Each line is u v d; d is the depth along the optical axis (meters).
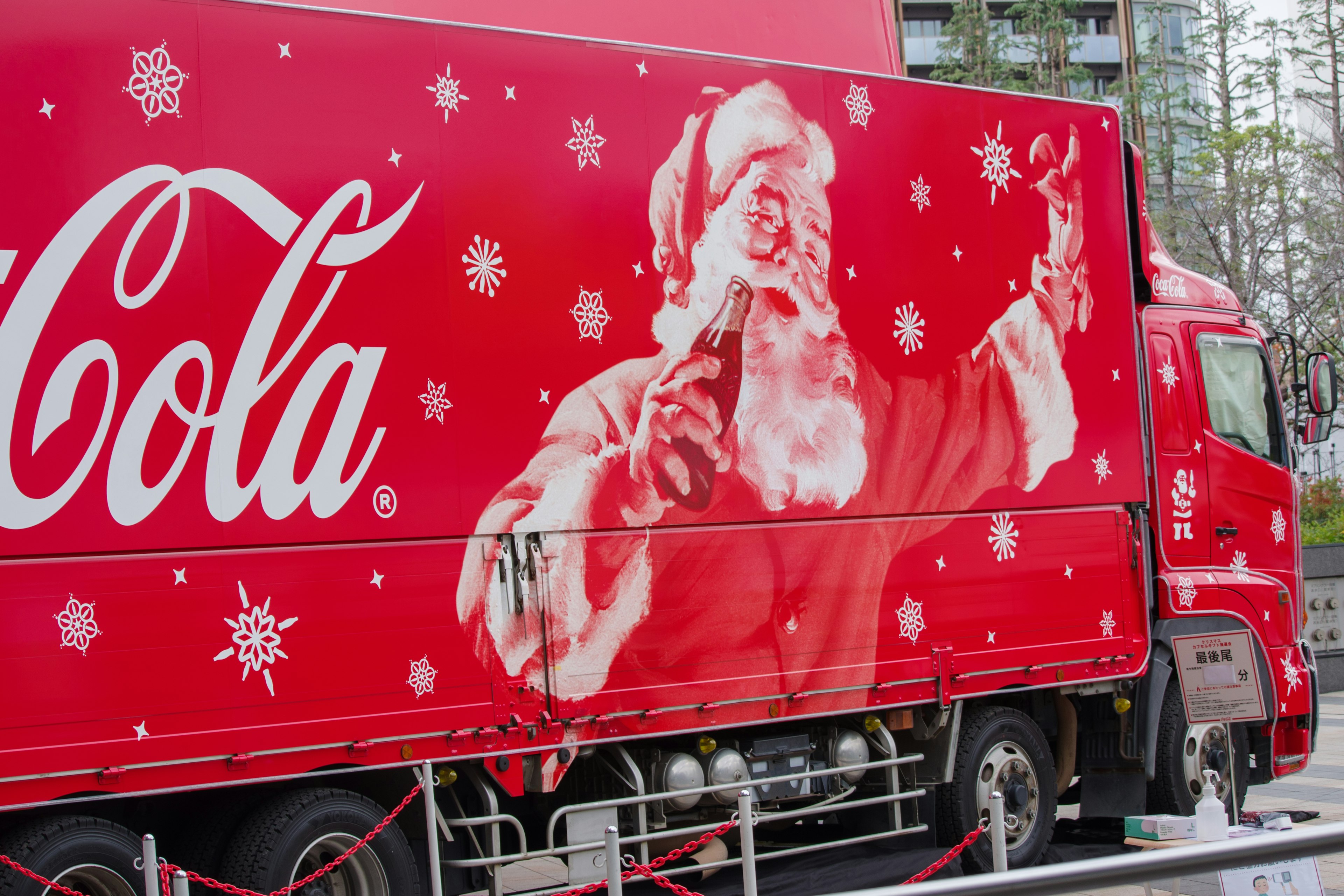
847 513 7.27
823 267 7.33
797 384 7.17
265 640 5.54
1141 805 8.68
